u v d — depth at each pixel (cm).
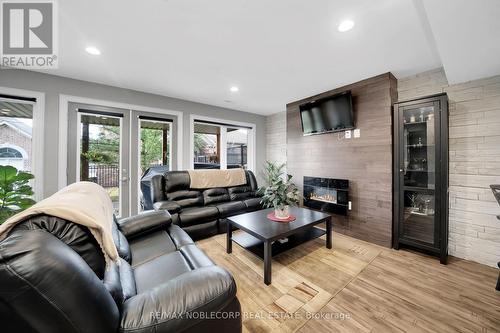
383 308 158
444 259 222
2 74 246
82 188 143
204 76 281
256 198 375
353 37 191
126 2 150
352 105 298
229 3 151
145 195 339
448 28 144
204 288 93
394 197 260
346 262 227
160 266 143
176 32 185
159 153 368
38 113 264
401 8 154
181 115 383
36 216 87
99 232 104
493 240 217
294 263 225
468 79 226
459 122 236
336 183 321
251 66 252
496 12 127
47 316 62
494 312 153
